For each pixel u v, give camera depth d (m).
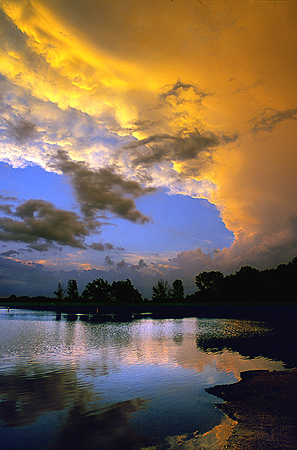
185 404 9.32
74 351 18.78
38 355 17.45
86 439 7.12
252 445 6.74
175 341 22.94
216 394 10.22
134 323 40.88
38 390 10.74
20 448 6.72
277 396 9.92
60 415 8.51
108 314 62.97
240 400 9.58
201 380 11.94
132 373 13.05
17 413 8.66
